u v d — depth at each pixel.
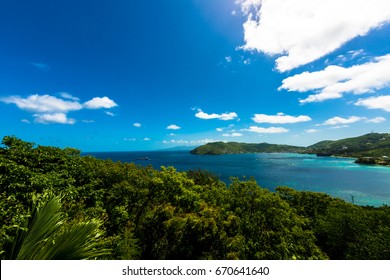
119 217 15.27
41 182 10.30
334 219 24.61
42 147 16.30
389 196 75.69
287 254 14.45
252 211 17.70
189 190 20.91
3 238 3.81
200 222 14.84
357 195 77.44
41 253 3.45
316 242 26.27
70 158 16.52
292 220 18.17
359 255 19.94
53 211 3.95
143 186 19.23
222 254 14.14
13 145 14.38
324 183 99.00
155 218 16.75
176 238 15.24
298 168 158.75
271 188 86.50
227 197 20.03
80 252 3.59
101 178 17.64
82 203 12.42
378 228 22.23
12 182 9.53
